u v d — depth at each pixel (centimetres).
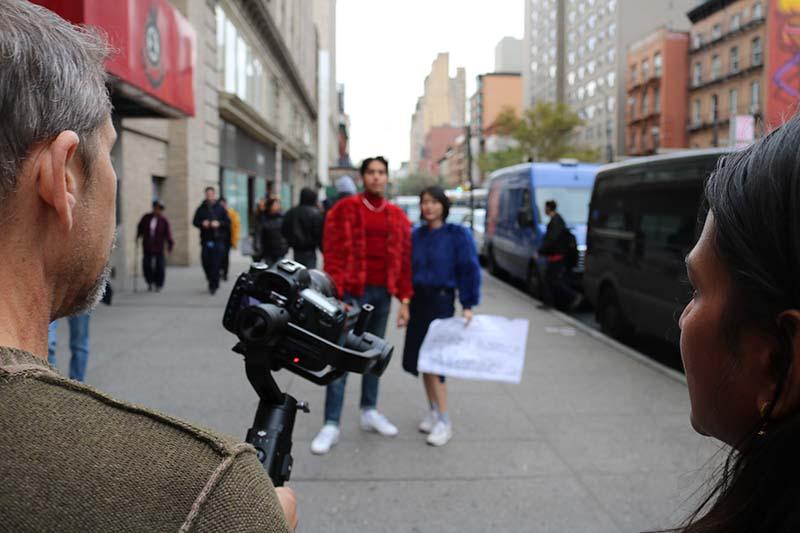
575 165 1458
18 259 90
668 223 750
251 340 128
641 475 415
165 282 1419
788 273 69
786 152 71
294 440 473
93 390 81
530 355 767
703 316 79
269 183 3425
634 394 601
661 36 5319
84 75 94
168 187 1716
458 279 472
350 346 144
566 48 7400
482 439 480
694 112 5188
